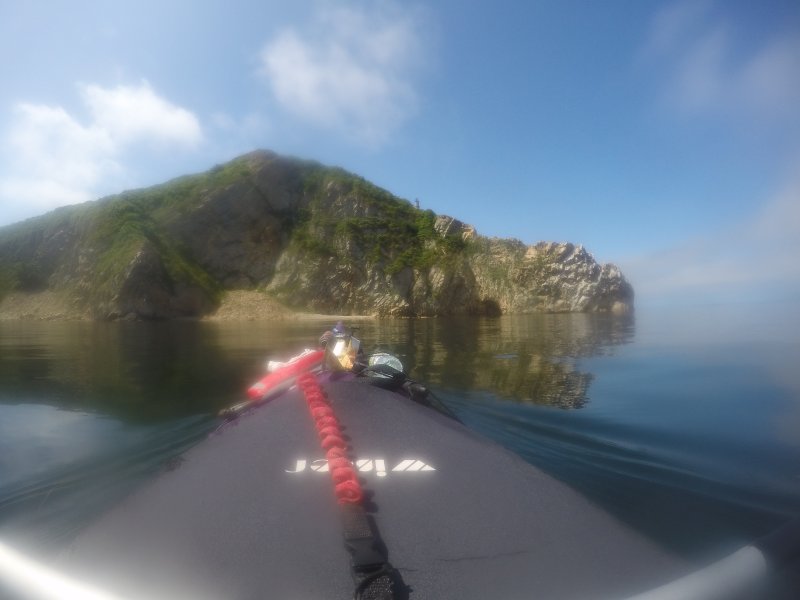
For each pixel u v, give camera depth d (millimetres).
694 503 2385
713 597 1448
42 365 6414
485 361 6605
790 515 2277
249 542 1590
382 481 1863
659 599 1416
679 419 3848
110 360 6801
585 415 3986
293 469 1948
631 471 2814
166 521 1754
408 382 2879
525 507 1780
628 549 1632
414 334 10148
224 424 2588
